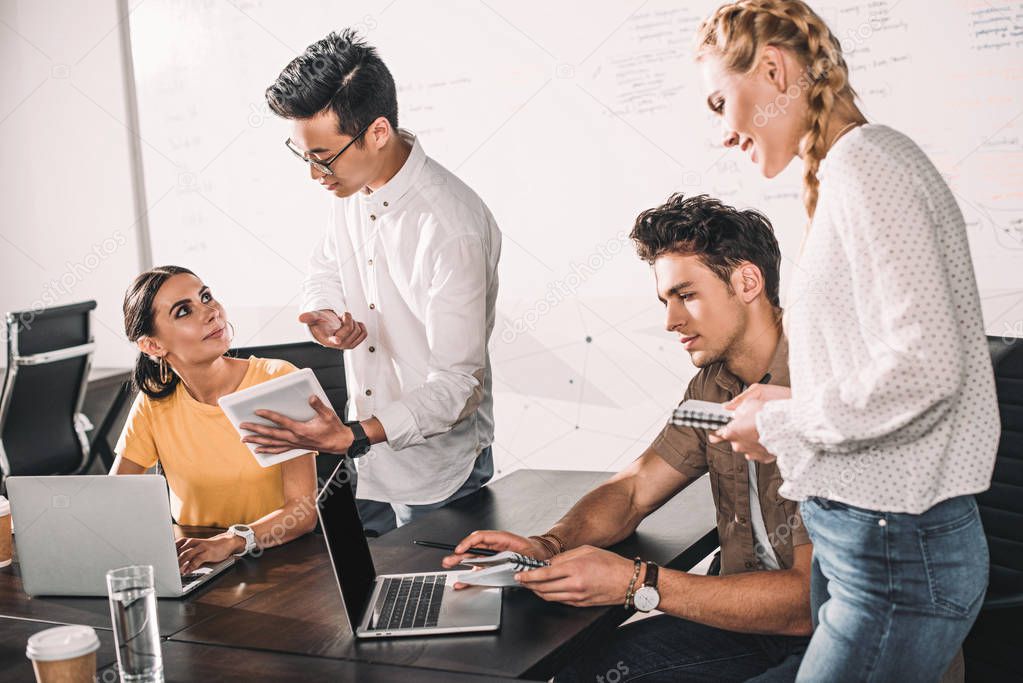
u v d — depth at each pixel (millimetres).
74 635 1338
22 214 4363
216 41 3932
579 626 1457
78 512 1668
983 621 1820
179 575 1643
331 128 2031
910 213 1267
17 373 3100
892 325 1258
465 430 2326
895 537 1288
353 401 2449
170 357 2119
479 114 3561
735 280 1767
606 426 3549
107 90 4137
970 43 2902
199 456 2129
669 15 3258
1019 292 2939
